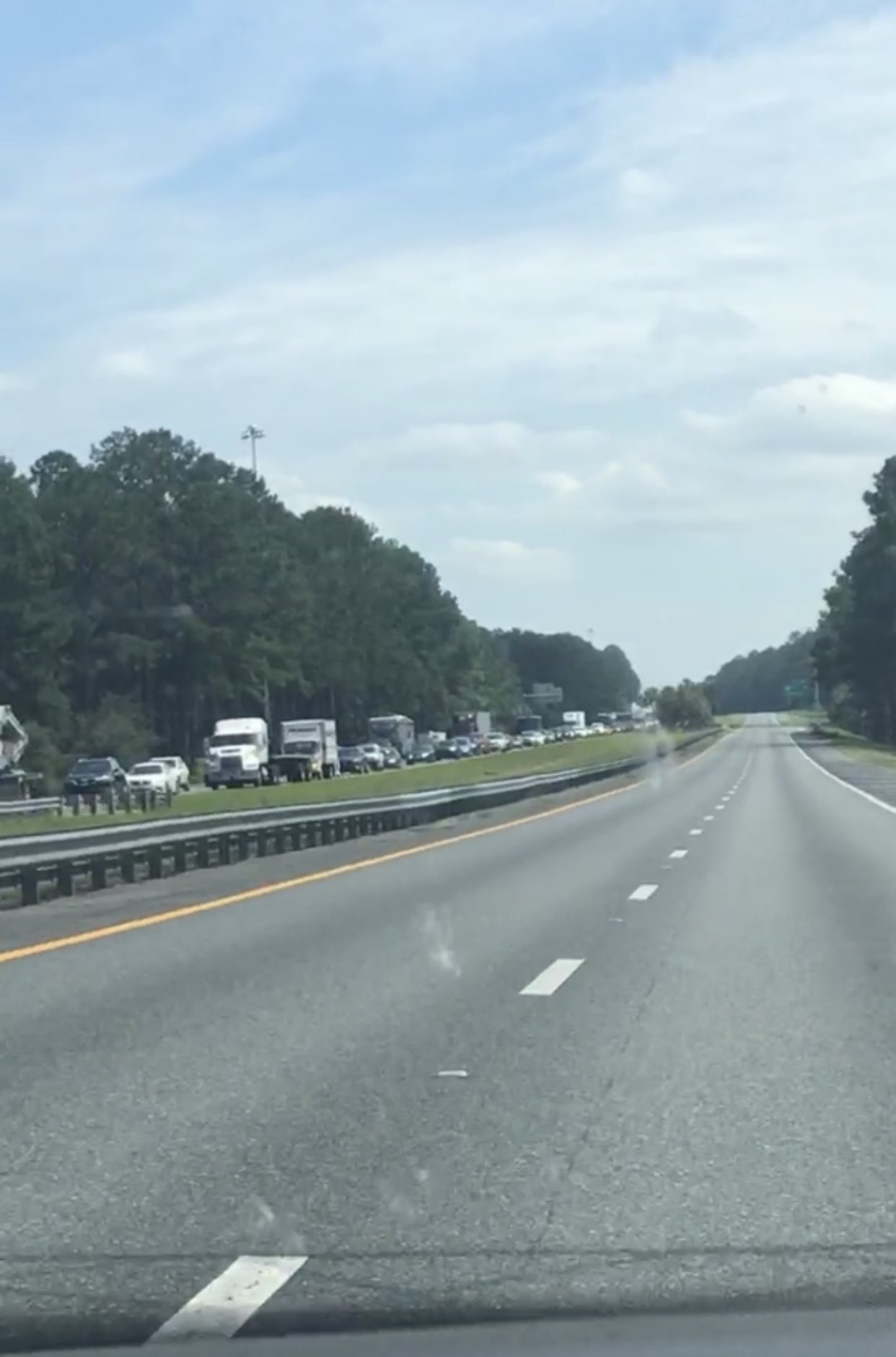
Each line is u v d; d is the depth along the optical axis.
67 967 15.15
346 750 111.31
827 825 38.62
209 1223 7.29
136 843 24.33
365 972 14.79
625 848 31.41
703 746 148.50
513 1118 9.20
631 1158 8.34
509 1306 6.26
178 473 135.50
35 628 103.31
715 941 16.92
